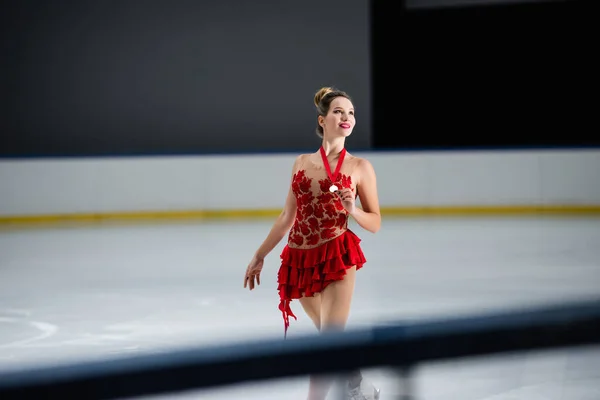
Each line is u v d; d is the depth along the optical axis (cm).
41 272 2253
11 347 1424
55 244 2800
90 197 3434
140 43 4044
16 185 3366
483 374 1154
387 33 4125
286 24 4078
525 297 1783
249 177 3503
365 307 1703
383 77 4162
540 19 4081
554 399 1050
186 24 4053
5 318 1673
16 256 2542
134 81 4053
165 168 3472
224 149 4109
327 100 959
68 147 4034
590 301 341
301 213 948
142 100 4062
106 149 4056
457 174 3506
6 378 260
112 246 2736
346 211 897
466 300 1764
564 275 2056
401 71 4162
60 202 3406
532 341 317
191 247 2691
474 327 311
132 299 1862
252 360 280
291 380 306
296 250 953
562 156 3462
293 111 4109
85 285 2048
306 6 4072
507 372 1159
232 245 2727
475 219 3331
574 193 3462
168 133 4088
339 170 941
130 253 2577
